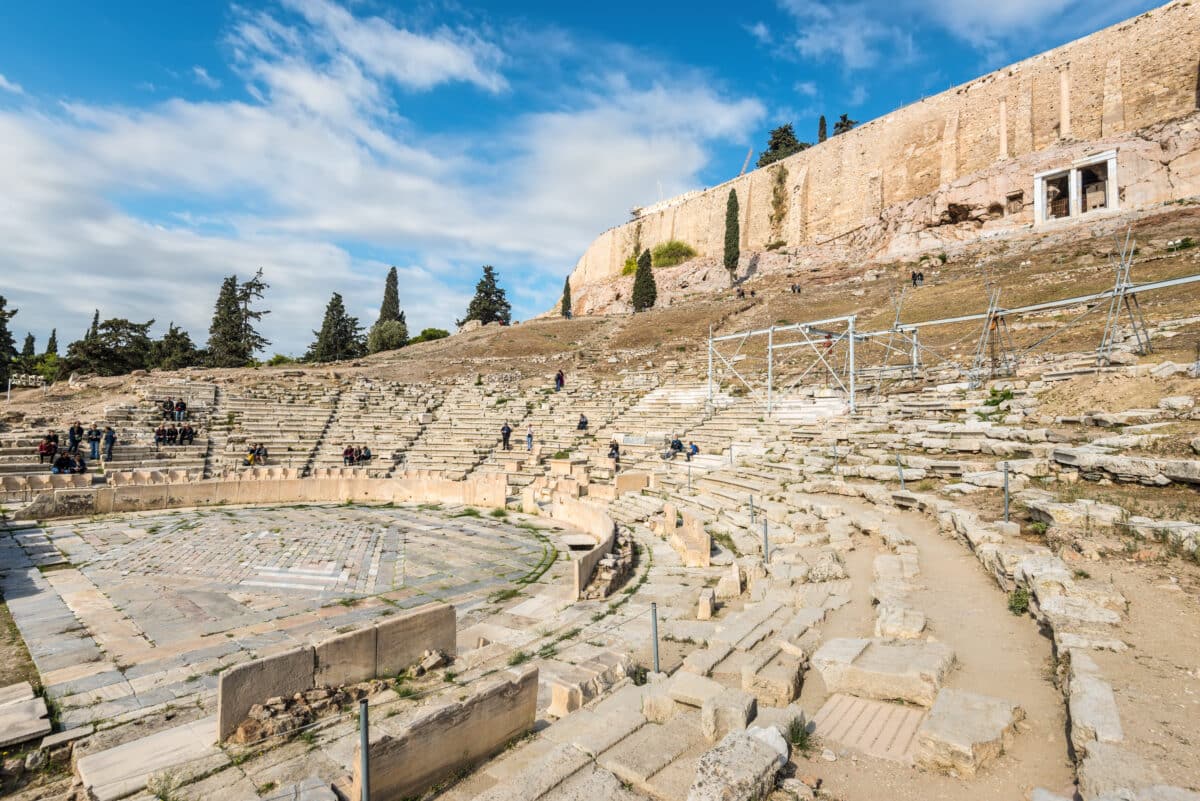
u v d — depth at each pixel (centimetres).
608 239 12031
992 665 666
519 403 4172
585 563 1292
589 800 482
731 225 8462
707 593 1085
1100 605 704
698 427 3098
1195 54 5469
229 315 8100
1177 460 1155
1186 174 5028
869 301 5388
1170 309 2839
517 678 666
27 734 716
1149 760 427
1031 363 2531
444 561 1641
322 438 3525
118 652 1002
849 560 1204
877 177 7806
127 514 2261
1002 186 6134
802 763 524
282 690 731
